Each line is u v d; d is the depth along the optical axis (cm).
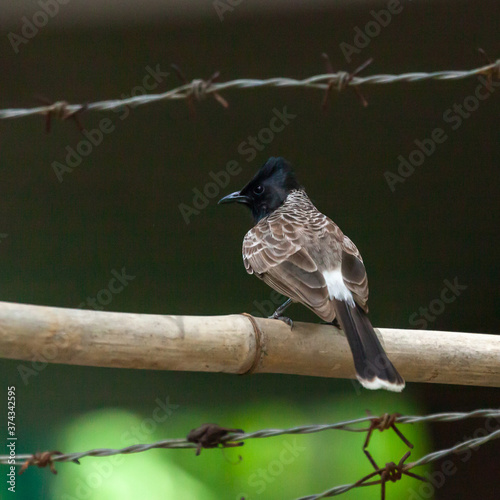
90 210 1266
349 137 1191
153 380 1274
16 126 1181
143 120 1179
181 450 1148
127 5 969
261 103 1145
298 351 605
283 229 759
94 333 521
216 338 568
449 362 627
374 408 1257
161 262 1298
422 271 1309
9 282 1269
